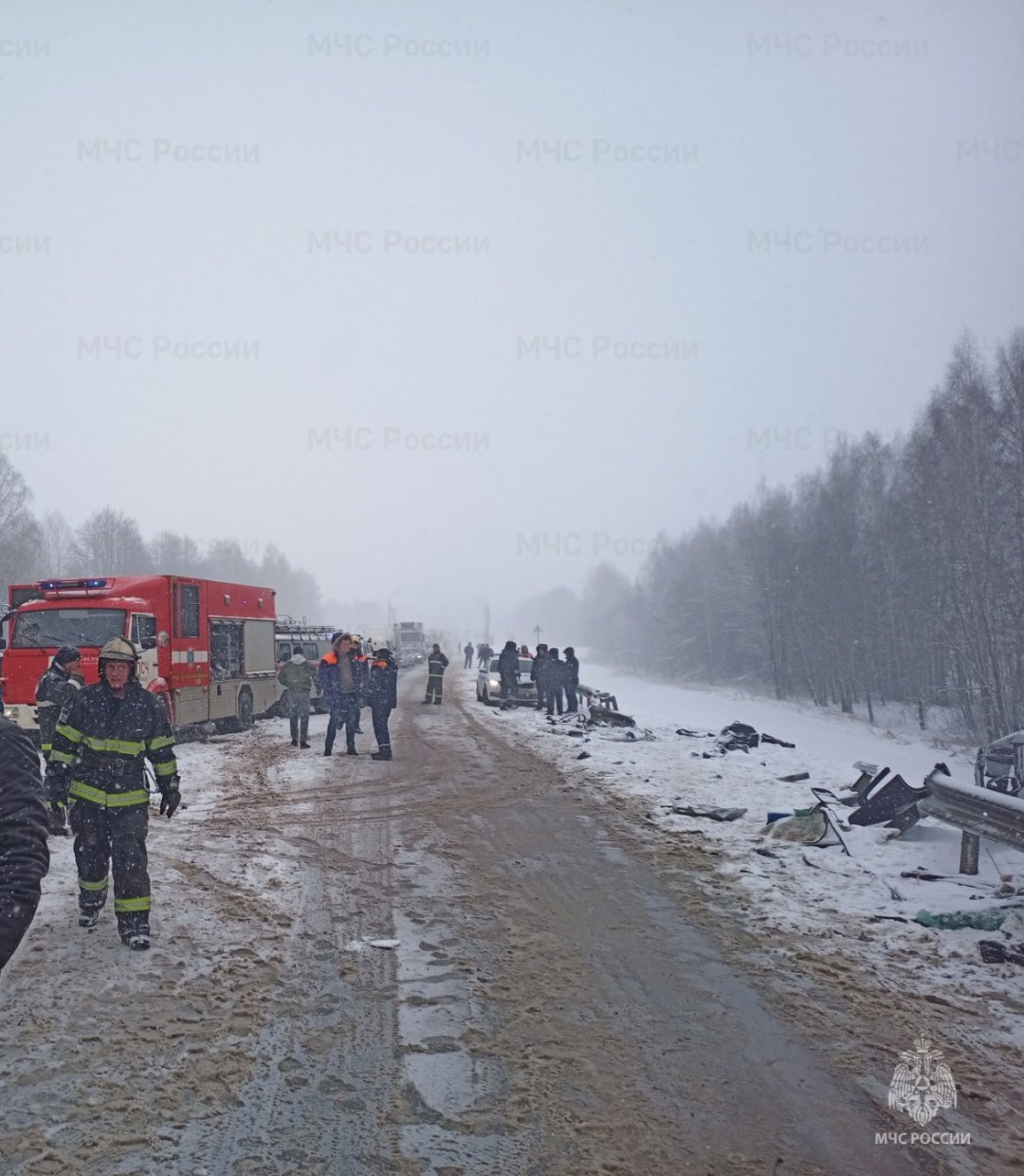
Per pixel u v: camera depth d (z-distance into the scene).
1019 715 35.25
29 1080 4.11
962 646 38.69
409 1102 4.06
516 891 7.49
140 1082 4.14
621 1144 3.78
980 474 37.25
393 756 15.62
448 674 53.03
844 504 55.84
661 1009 5.15
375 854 8.59
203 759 14.85
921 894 7.25
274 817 10.20
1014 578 36.12
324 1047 4.57
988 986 5.55
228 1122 3.85
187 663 16.91
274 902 6.95
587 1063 4.48
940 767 8.77
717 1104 4.12
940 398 42.69
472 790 12.23
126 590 15.55
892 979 5.66
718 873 8.06
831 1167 3.65
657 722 22.84
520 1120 3.93
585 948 6.12
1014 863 8.22
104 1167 3.49
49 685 9.01
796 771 14.22
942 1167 3.68
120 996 5.05
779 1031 4.89
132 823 5.86
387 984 5.41
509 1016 5.02
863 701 54.06
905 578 49.41
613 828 9.93
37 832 2.48
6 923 2.30
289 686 16.80
